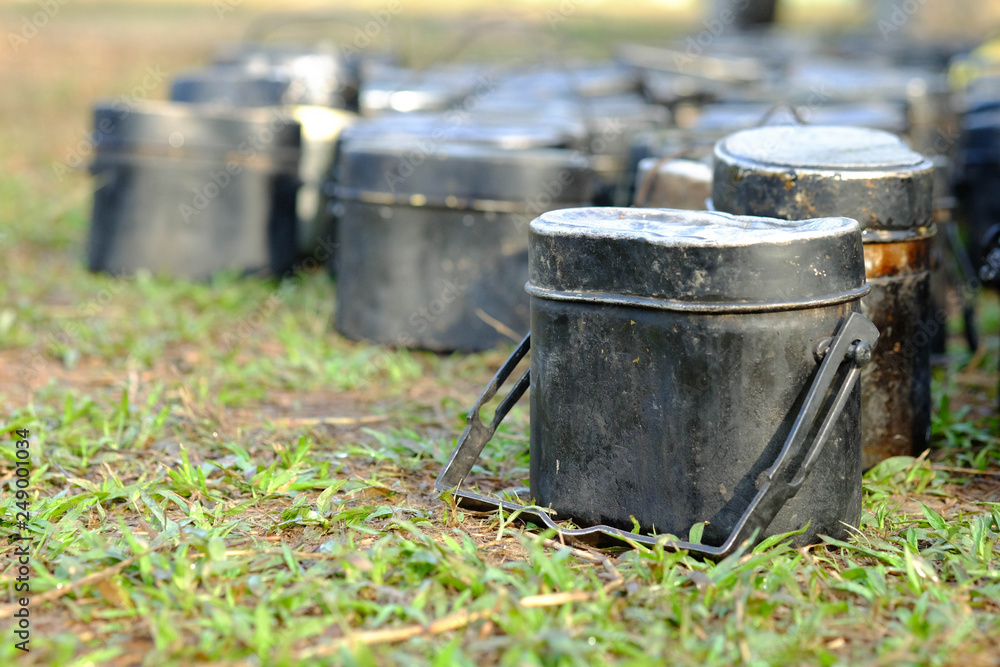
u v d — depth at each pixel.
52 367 4.46
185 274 5.87
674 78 7.72
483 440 2.95
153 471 3.23
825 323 2.49
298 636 2.09
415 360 4.69
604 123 6.15
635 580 2.42
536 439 2.79
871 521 2.81
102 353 4.64
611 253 2.52
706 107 6.92
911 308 3.22
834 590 2.41
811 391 2.43
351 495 2.97
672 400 2.52
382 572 2.39
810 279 2.45
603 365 2.60
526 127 5.18
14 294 5.65
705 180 3.73
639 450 2.58
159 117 5.75
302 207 6.09
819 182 3.04
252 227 5.89
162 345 4.81
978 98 6.92
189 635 2.17
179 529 2.63
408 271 4.68
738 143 3.27
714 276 2.42
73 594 2.35
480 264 4.62
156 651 2.07
